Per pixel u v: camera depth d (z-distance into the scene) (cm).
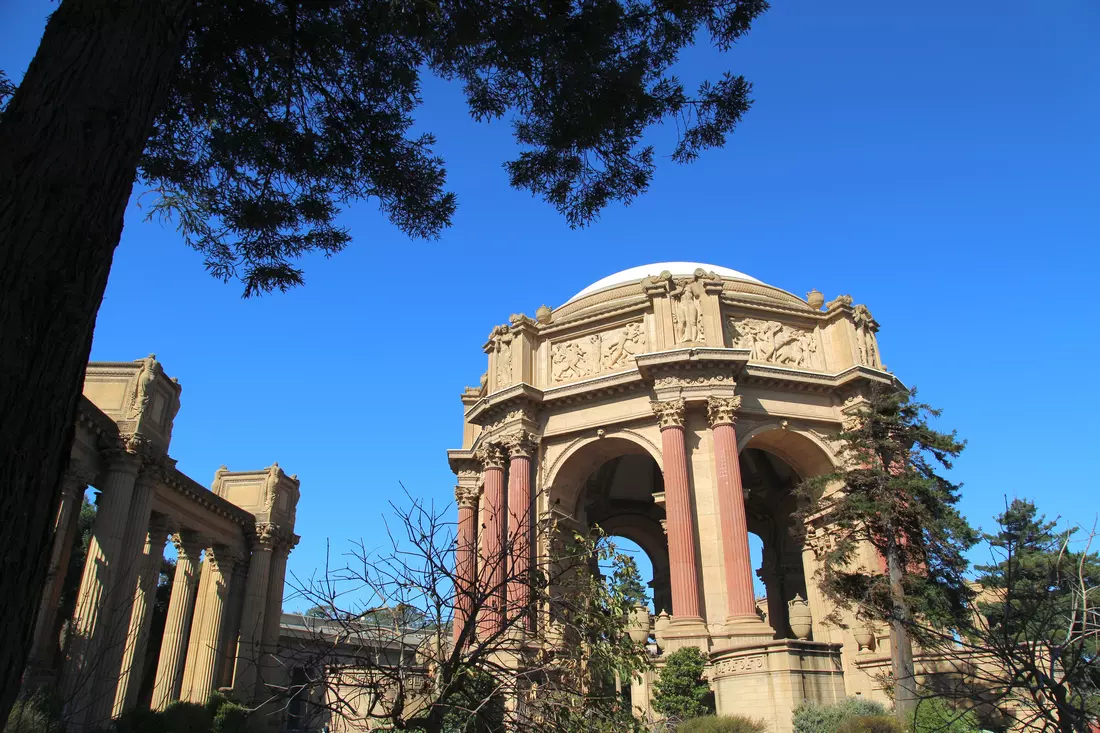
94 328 643
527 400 4831
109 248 663
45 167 627
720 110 1658
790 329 4959
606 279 5856
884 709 3050
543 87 1638
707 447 4409
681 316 4684
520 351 4994
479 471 5722
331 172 1642
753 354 4803
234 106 1524
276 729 4747
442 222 1744
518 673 1078
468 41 1562
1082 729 1071
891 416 3444
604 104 1591
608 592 1296
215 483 5912
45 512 568
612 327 4950
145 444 3797
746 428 4569
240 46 1430
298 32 1442
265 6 1395
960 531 3109
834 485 4625
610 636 1259
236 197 1627
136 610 4200
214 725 4156
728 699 3369
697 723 3039
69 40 697
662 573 6600
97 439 3656
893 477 3212
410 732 1032
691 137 1695
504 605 1170
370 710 1030
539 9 1509
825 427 4778
